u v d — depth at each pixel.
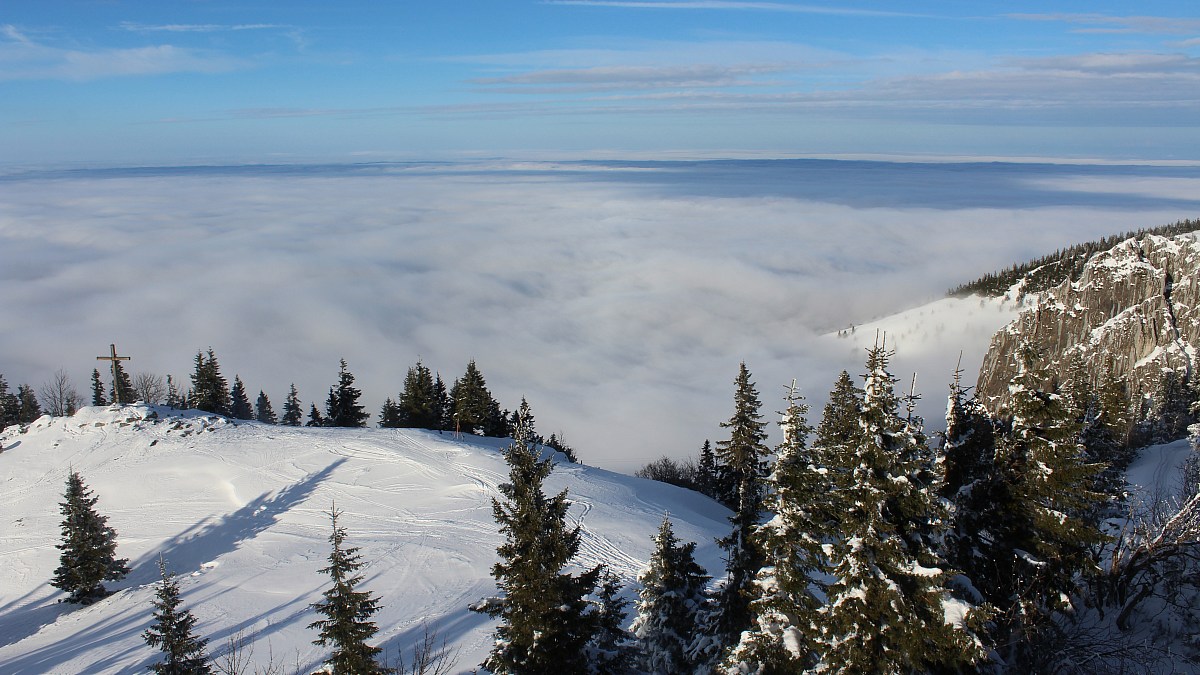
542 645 18.20
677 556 22.12
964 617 13.34
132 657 28.48
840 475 14.39
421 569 35.62
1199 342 113.44
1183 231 161.88
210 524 44.75
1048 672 15.43
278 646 27.80
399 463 53.41
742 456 28.61
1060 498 16.78
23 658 30.23
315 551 39.53
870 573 13.83
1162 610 17.91
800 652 15.98
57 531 45.44
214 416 65.00
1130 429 65.00
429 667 24.58
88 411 62.66
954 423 18.64
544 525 18.56
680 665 21.45
